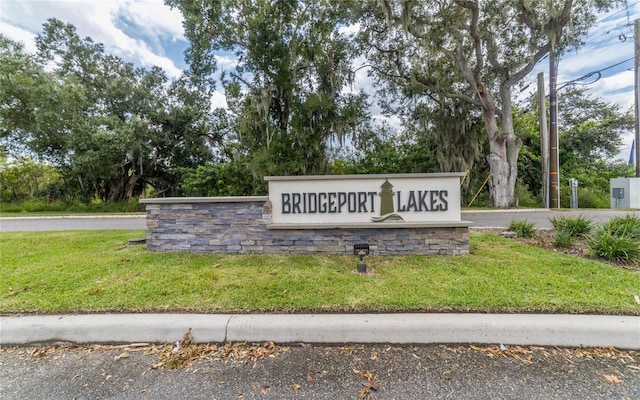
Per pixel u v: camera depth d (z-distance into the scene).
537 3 10.84
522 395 1.73
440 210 4.24
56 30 17.03
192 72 16.55
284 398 1.73
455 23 11.59
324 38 14.10
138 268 3.76
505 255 4.20
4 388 1.85
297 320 2.41
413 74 14.84
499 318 2.39
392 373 1.94
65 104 15.28
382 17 13.48
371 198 4.30
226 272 3.61
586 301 2.65
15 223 9.95
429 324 2.31
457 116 15.42
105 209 17.20
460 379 1.87
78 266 3.84
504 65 13.58
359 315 2.49
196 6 12.76
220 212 4.53
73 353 2.24
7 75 14.50
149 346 2.31
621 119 17.66
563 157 17.89
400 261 3.99
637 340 2.19
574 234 5.22
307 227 4.35
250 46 13.29
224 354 2.19
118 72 18.77
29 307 2.68
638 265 3.74
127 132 16.08
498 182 13.80
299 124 14.02
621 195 12.61
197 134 19.89
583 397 1.71
